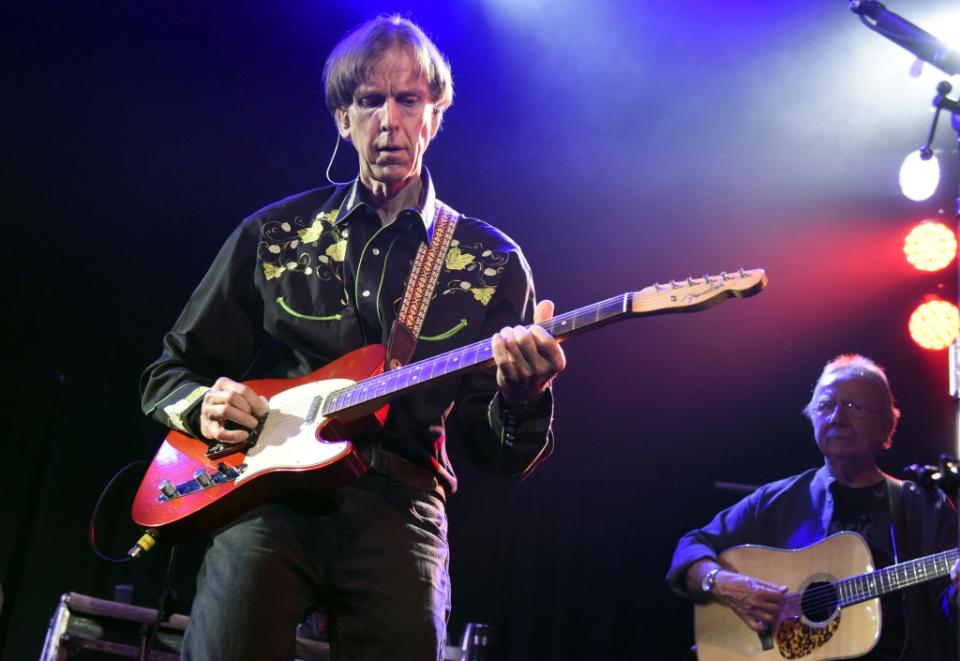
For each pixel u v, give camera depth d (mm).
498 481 6828
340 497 2135
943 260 5715
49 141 5266
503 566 6684
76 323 5793
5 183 5309
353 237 2469
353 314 2385
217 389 2266
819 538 3992
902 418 6113
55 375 5887
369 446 2203
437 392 2305
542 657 6547
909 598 3660
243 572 2049
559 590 6668
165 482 2273
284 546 2084
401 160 2471
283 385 2328
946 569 3496
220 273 2475
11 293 5582
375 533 2125
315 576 2104
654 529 6844
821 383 4137
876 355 6211
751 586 3838
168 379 2396
